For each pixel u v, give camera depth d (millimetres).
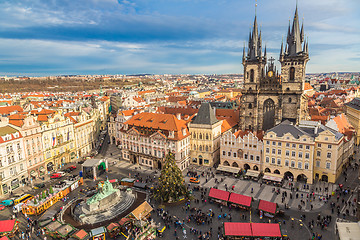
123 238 70812
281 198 89438
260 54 141500
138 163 128500
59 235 68750
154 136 119000
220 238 67438
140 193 96688
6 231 69375
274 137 104125
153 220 78188
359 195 74062
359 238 56031
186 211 83312
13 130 103250
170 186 87750
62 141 128125
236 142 113938
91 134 157000
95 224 76688
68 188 97812
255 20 140125
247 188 97875
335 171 97875
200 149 122688
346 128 126375
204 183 103312
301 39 130250
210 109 120688
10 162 99750
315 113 189000
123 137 133750
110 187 87062
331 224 73562
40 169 114375
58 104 196750
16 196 95000
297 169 101438
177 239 69000
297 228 72375
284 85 133000
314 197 88750
